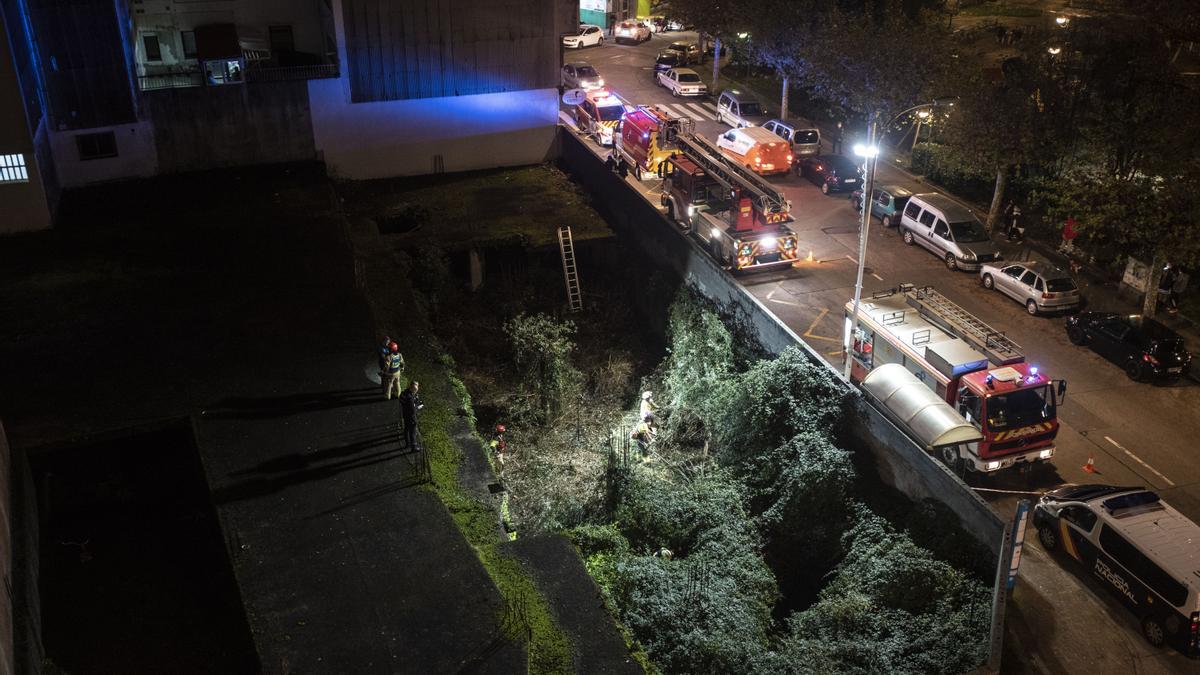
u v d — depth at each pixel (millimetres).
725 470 24312
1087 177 30500
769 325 26406
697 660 17609
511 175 38656
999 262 32594
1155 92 31062
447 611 16031
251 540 17375
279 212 31594
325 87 35625
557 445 25766
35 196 29359
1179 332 28938
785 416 24250
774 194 32344
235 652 16594
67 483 20188
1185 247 26453
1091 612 19297
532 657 15445
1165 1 33250
